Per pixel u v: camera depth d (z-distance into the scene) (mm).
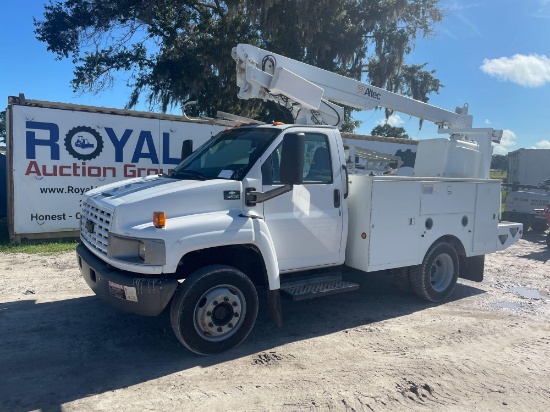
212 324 4734
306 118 6859
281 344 5203
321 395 4074
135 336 5273
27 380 4215
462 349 5203
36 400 3877
